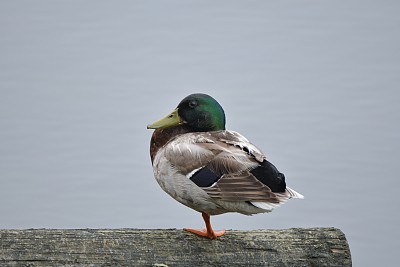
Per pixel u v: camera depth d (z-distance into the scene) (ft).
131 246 21.94
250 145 24.99
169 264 21.89
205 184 24.20
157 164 25.85
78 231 22.07
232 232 23.16
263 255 22.22
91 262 21.40
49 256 21.29
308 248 22.25
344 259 22.11
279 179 23.61
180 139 25.81
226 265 22.12
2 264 21.09
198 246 22.39
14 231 21.72
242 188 23.40
